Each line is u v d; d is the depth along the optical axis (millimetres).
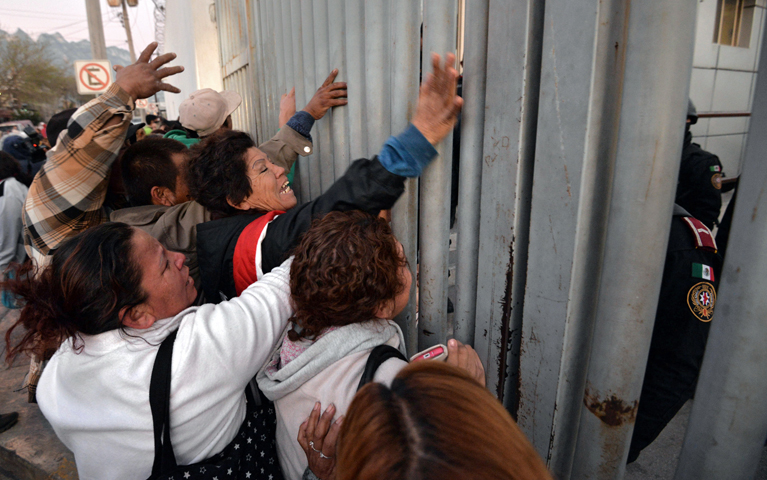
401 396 395
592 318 876
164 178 1487
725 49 4789
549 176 804
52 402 854
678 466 705
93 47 12195
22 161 4754
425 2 1015
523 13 793
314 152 1707
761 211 521
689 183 2301
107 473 849
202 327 868
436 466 337
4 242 2713
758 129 519
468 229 1085
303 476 878
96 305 798
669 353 1230
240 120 3221
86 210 1518
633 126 658
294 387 842
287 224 1088
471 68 976
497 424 371
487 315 1032
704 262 1189
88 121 1380
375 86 1200
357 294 798
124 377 812
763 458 1574
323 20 1437
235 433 956
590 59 697
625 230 699
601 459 832
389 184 1018
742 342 567
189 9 6230
